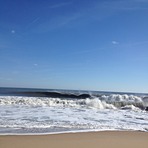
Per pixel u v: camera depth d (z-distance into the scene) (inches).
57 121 430.3
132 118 529.3
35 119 440.1
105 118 503.5
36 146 265.6
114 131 371.9
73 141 294.8
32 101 763.4
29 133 326.6
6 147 256.5
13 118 438.9
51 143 280.4
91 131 362.6
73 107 696.4
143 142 307.0
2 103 701.9
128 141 308.2
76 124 410.9
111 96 980.6
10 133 320.8
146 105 877.8
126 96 970.1
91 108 694.5
